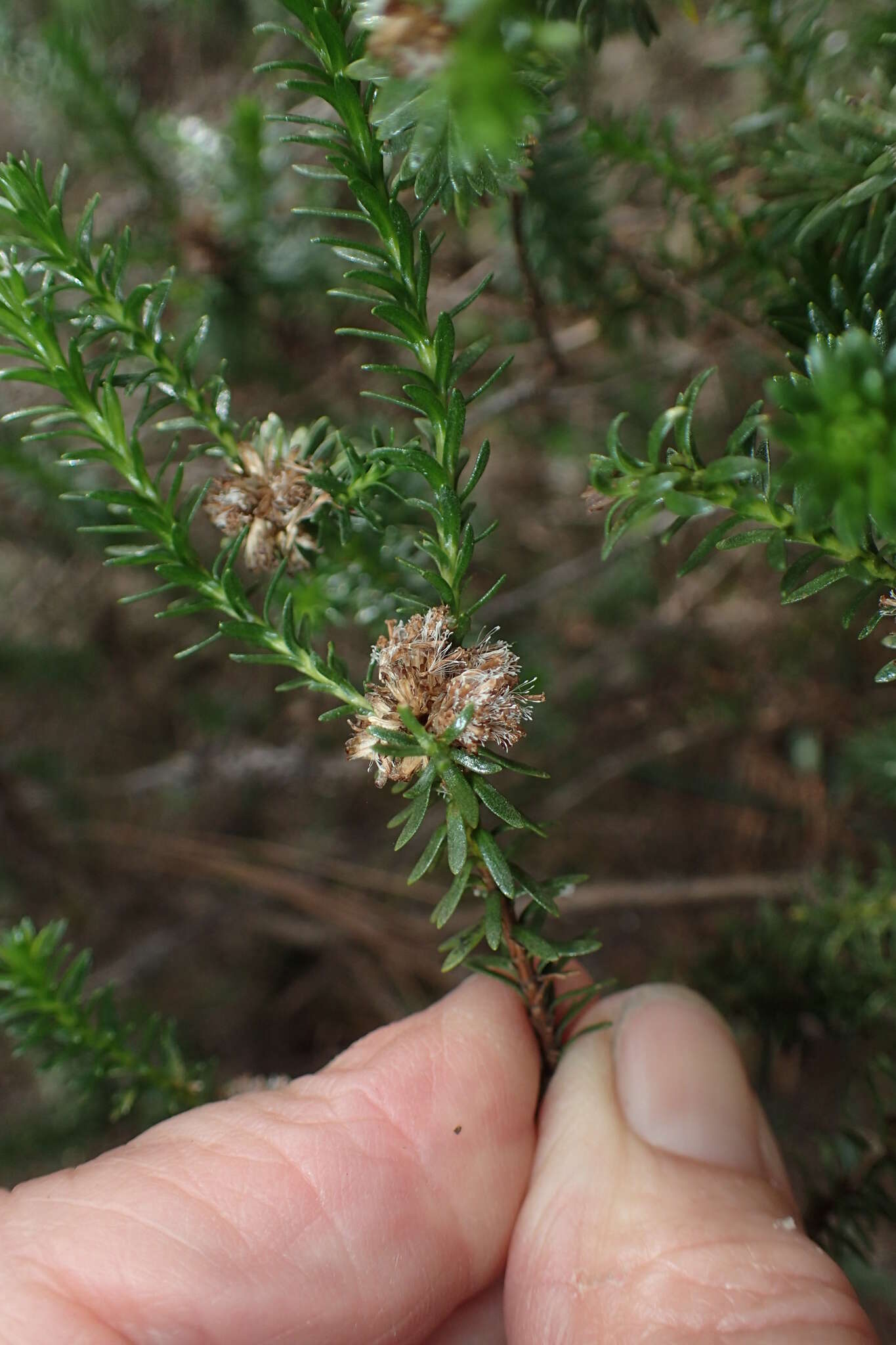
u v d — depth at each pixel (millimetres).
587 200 140
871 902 142
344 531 117
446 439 109
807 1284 126
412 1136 135
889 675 104
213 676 211
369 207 107
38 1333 123
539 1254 135
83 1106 175
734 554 189
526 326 161
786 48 128
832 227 119
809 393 76
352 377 177
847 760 173
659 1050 140
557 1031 135
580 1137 137
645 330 161
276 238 165
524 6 77
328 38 104
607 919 198
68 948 137
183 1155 132
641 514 102
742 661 191
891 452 74
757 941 150
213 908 212
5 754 195
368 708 112
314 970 216
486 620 184
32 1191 130
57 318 114
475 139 81
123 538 175
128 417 176
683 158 134
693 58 190
